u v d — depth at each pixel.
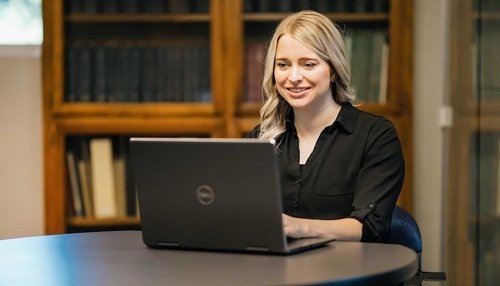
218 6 4.26
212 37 4.27
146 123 4.31
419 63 4.48
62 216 4.33
